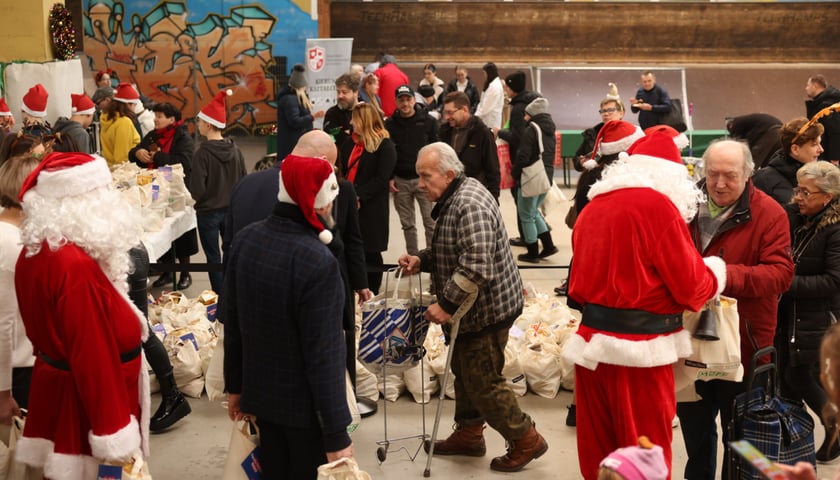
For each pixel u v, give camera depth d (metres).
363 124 6.55
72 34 13.23
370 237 6.60
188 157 7.85
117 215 3.05
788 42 18.61
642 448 2.08
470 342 4.27
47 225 2.90
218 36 17.73
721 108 18.17
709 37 18.50
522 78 8.99
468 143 7.58
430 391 5.44
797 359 4.31
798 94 18.48
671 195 3.31
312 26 17.77
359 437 4.92
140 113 10.48
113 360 2.96
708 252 3.87
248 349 3.16
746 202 3.78
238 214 4.07
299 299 3.02
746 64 18.61
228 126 18.05
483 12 18.20
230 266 3.22
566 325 5.90
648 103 13.06
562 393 5.58
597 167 6.27
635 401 3.34
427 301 4.44
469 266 3.99
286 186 3.09
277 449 3.20
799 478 1.97
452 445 4.67
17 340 3.51
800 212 4.33
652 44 18.50
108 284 3.02
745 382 3.65
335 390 3.04
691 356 3.55
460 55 18.47
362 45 18.39
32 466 3.12
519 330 5.74
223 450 4.77
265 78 17.91
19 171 3.36
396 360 4.36
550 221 11.11
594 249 3.34
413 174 7.69
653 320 3.29
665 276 3.24
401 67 18.38
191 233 7.79
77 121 8.86
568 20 18.27
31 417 3.04
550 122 8.76
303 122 9.05
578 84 18.12
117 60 17.66
